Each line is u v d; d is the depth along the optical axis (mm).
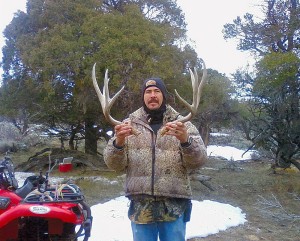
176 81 15055
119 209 7996
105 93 3371
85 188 11016
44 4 15023
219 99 15648
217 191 11156
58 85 14625
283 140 13539
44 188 4637
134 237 3430
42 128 18375
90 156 15398
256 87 12320
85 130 16797
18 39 15344
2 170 4715
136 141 3387
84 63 13602
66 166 14016
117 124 3328
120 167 3391
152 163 3338
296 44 14859
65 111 15961
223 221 7648
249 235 7059
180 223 3387
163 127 3145
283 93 12656
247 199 10297
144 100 3461
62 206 4355
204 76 3324
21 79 15781
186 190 3371
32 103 16047
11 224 4328
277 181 12805
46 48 13758
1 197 4512
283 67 11820
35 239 4457
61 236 4398
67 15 15086
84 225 4441
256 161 18969
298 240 6875
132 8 15109
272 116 13281
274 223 7945
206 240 6648
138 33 14055
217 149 25469
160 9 17281
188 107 3303
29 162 15281
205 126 15828
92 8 15156
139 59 13492
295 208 9375
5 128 23031
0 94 16656
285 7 16391
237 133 29281
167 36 15211
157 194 3312
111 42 13445
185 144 3152
